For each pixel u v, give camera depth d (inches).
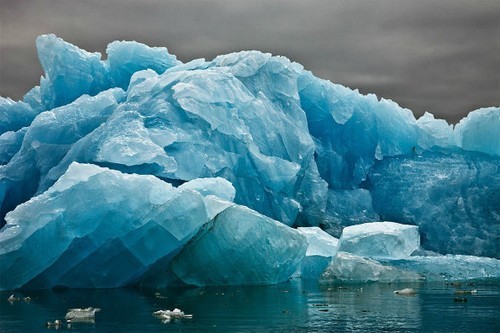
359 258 1316.4
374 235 1406.3
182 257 1232.8
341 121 1761.8
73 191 1149.7
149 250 1177.4
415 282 1295.5
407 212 1708.9
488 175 1727.4
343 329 724.0
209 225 1222.3
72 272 1173.1
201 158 1451.8
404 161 1788.9
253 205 1528.1
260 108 1585.9
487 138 1801.2
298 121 1656.0
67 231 1132.5
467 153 1803.6
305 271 1405.0
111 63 1771.7
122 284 1213.7
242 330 724.0
